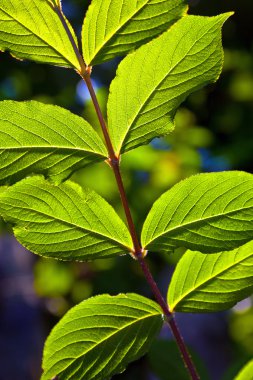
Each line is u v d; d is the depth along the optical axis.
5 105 0.52
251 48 2.05
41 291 2.13
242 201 0.54
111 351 0.56
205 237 0.54
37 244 0.55
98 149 0.54
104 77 1.70
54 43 0.53
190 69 0.52
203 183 0.53
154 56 0.52
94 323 0.55
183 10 0.51
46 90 1.90
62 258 0.56
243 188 0.53
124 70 0.52
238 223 0.54
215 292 0.58
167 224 0.55
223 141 1.99
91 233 0.55
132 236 0.55
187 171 1.79
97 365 0.56
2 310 3.25
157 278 1.93
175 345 0.75
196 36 0.51
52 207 0.55
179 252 1.78
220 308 0.58
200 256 0.57
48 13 0.52
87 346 0.56
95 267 2.02
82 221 0.55
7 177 0.53
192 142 1.83
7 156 0.53
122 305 0.56
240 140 1.96
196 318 2.60
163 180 1.76
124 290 1.92
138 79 0.52
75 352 0.56
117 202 1.69
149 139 0.54
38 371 3.05
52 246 0.55
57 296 2.16
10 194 0.54
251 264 0.57
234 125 1.99
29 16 0.52
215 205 0.54
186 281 0.57
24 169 0.53
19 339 3.14
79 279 2.06
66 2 1.75
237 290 0.57
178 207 0.55
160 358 0.75
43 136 0.53
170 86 0.52
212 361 2.47
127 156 1.71
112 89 0.53
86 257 0.56
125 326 0.56
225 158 1.91
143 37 0.52
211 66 0.52
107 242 0.56
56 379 0.55
